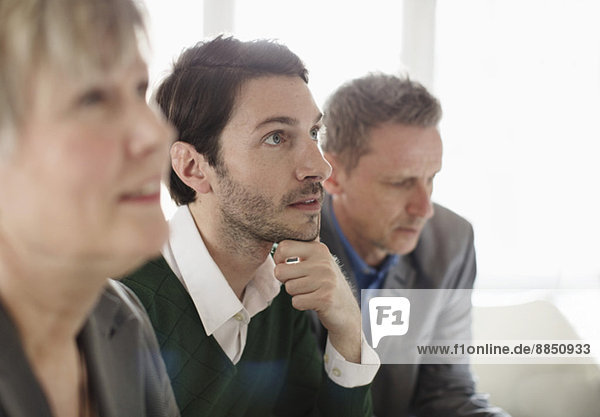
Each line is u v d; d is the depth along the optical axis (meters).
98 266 0.32
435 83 2.15
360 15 2.08
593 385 1.42
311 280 0.80
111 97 0.30
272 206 0.71
